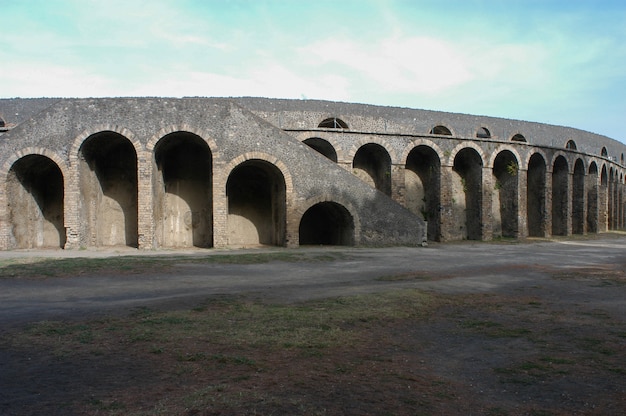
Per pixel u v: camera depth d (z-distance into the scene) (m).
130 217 22.61
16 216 20.06
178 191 23.14
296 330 6.81
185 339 6.28
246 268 13.99
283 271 13.49
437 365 5.59
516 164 29.02
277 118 26.75
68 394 4.46
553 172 33.00
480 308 8.75
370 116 28.19
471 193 28.62
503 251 20.48
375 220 21.73
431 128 29.72
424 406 4.33
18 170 20.06
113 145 22.20
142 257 16.12
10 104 25.28
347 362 5.57
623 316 8.18
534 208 31.08
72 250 19.30
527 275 13.02
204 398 4.34
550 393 4.74
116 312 7.83
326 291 10.10
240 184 24.05
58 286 10.66
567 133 36.09
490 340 6.68
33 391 4.53
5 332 6.58
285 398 4.40
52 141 19.72
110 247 20.95
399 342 6.51
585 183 34.25
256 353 5.79
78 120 19.83
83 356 5.60
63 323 7.08
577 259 17.34
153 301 8.82
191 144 23.14
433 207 27.25
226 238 20.42
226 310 8.04
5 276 11.86
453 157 26.94
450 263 15.67
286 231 20.89
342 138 25.17
